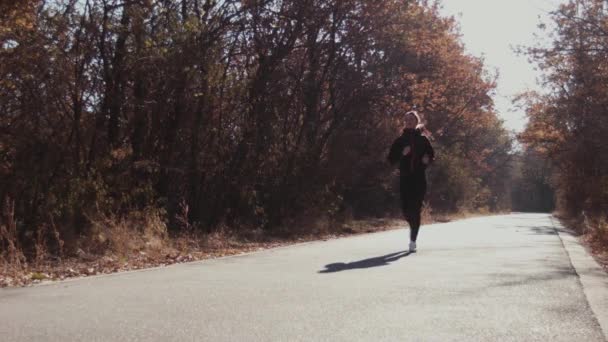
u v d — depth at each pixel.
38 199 11.35
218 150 14.88
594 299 5.58
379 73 20.50
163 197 13.43
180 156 14.13
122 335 4.40
